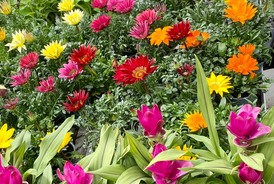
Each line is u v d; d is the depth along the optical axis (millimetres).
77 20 2924
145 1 3043
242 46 2316
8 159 1708
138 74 2039
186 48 2395
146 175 1364
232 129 1196
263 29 2619
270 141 1291
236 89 2293
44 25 3281
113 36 2873
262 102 2348
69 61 2477
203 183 1332
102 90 2631
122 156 1401
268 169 1269
